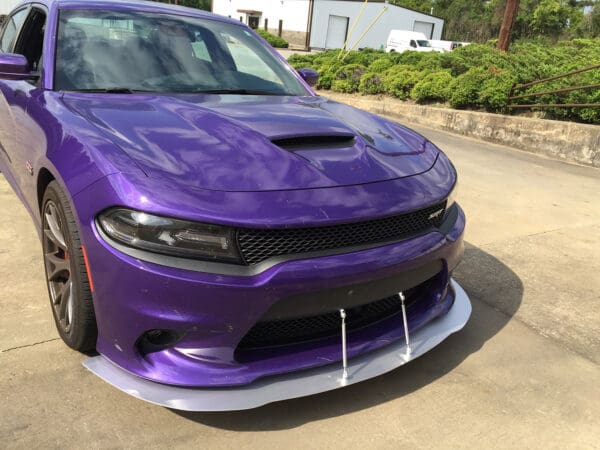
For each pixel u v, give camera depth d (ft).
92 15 10.52
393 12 135.74
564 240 14.89
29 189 9.41
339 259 6.52
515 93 31.24
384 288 7.07
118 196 6.14
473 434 7.06
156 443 6.42
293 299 6.35
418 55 46.34
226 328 6.26
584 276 12.55
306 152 7.52
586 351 9.34
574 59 38.01
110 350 6.70
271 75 11.64
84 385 7.29
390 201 7.07
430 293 8.42
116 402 7.04
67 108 8.11
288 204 6.38
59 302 8.04
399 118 36.04
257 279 6.15
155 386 6.45
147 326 6.23
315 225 6.34
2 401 6.84
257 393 6.50
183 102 8.89
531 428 7.27
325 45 132.36
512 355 9.01
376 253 6.82
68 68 9.44
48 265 8.29
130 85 9.61
